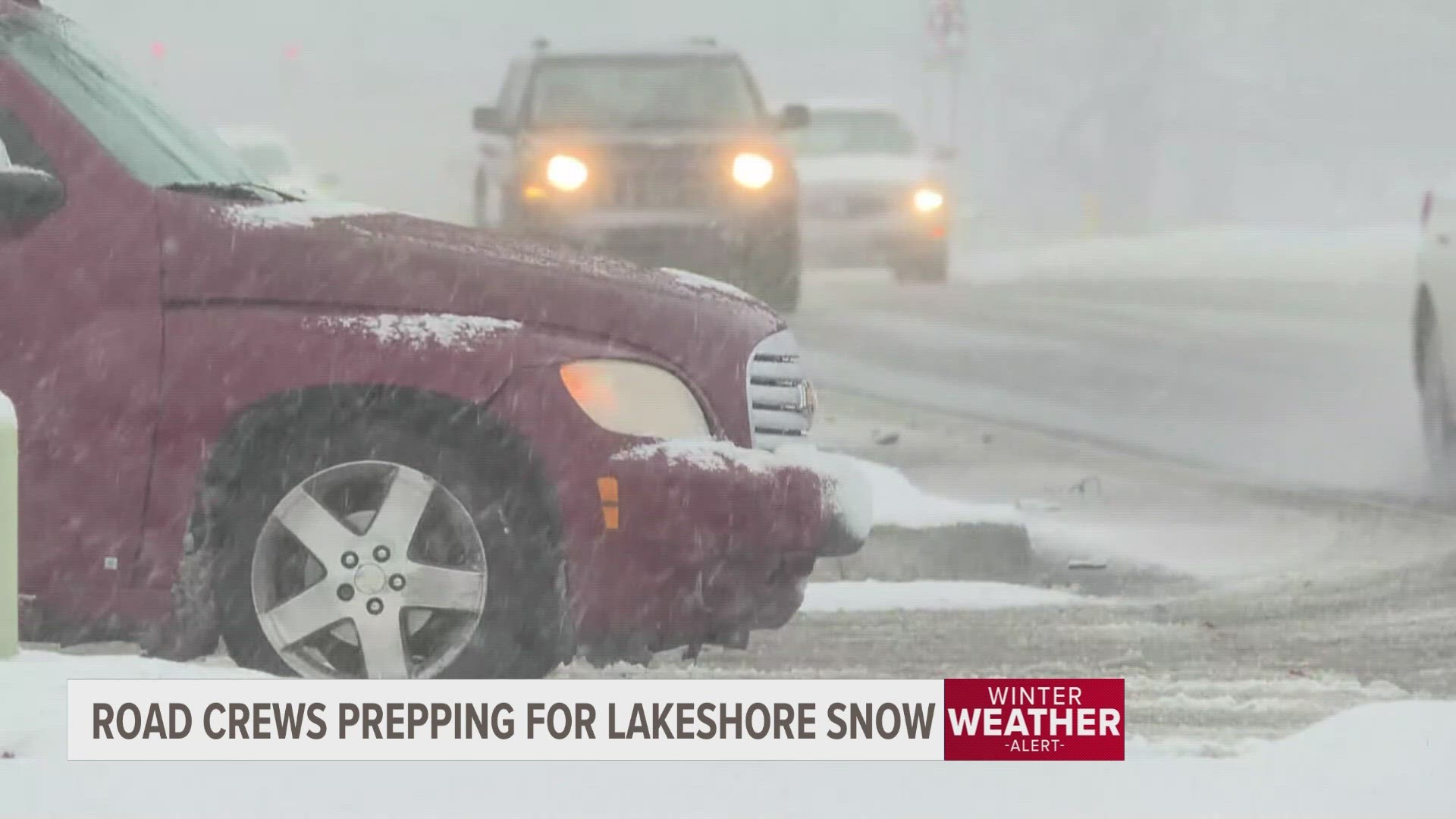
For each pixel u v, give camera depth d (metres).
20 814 19.66
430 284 24.66
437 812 19.84
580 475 24.39
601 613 24.56
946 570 35.62
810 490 24.84
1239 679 28.86
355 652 24.80
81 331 24.36
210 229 24.50
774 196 72.50
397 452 24.50
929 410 57.03
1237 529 41.22
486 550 24.53
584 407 24.47
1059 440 52.25
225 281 24.44
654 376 24.80
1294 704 27.52
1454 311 47.03
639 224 71.19
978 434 52.94
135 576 24.48
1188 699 27.62
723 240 71.75
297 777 20.75
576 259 25.59
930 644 30.73
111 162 24.62
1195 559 38.25
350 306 24.50
